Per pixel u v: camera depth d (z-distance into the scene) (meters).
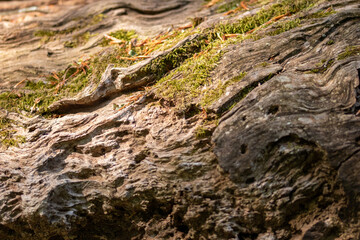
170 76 1.25
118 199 1.21
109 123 1.24
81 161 1.23
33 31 1.47
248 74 1.21
